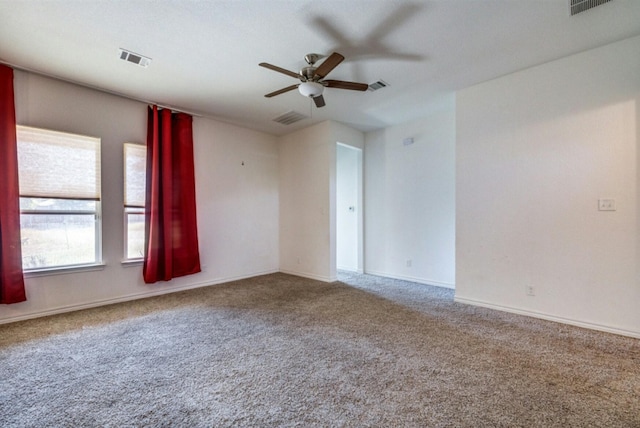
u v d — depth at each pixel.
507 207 3.40
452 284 4.58
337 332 2.85
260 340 2.68
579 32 2.60
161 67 3.19
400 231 5.22
